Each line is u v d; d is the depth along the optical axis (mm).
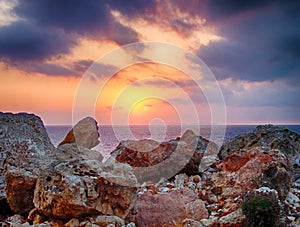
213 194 4859
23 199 4289
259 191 3803
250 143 6512
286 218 3750
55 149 5574
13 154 5320
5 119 5801
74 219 3656
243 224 3566
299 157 6387
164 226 3912
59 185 3631
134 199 3943
